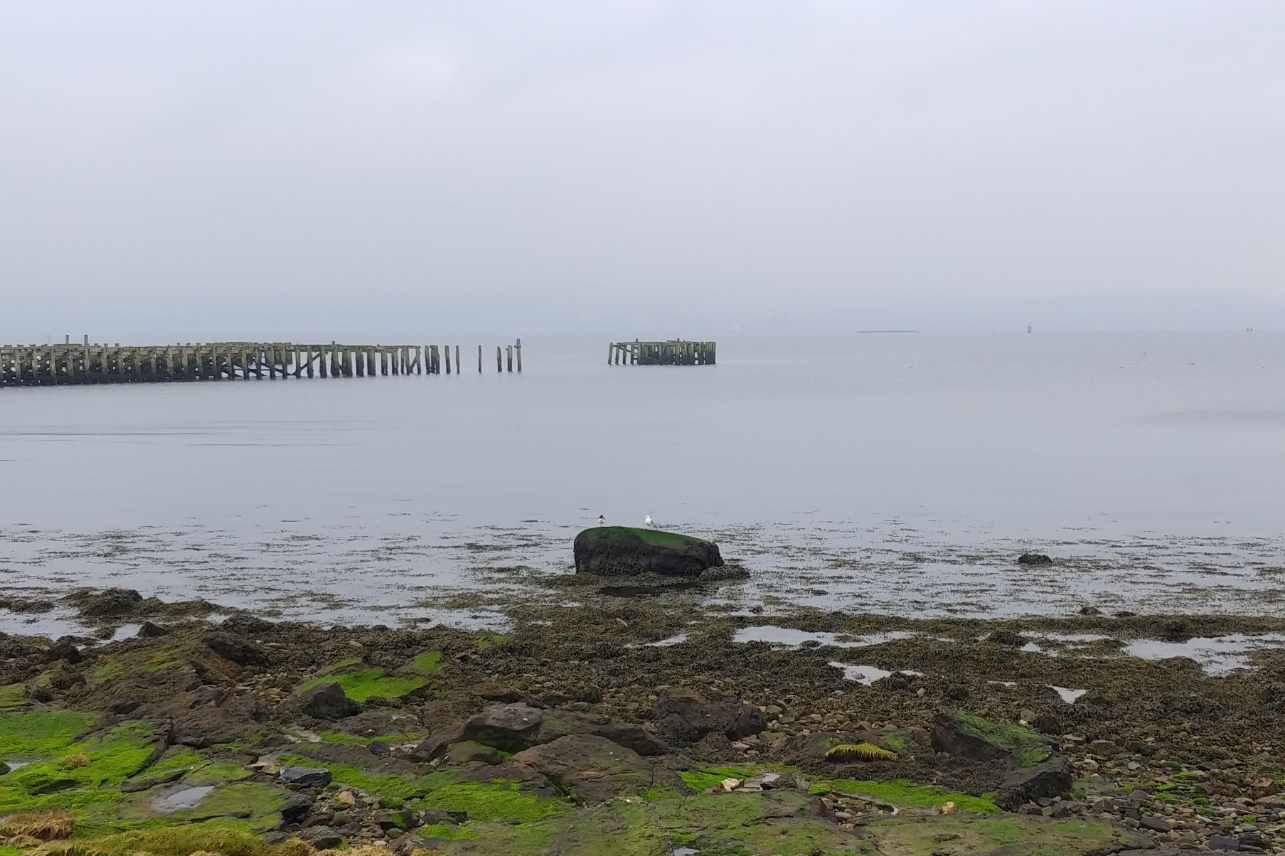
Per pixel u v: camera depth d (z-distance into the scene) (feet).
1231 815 40.01
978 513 118.62
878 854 33.06
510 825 35.29
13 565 93.71
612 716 51.34
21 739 44.14
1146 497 129.39
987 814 37.11
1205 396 312.71
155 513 120.37
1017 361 618.03
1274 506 122.31
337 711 50.01
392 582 86.12
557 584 84.89
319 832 34.73
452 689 54.13
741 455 175.83
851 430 218.38
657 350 565.12
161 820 35.42
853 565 91.45
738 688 57.72
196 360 385.91
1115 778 44.39
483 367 545.03
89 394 321.11
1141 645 67.21
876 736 45.83
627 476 150.00
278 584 85.81
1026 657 63.82
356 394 328.08
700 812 36.27
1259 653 65.16
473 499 129.70
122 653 60.13
